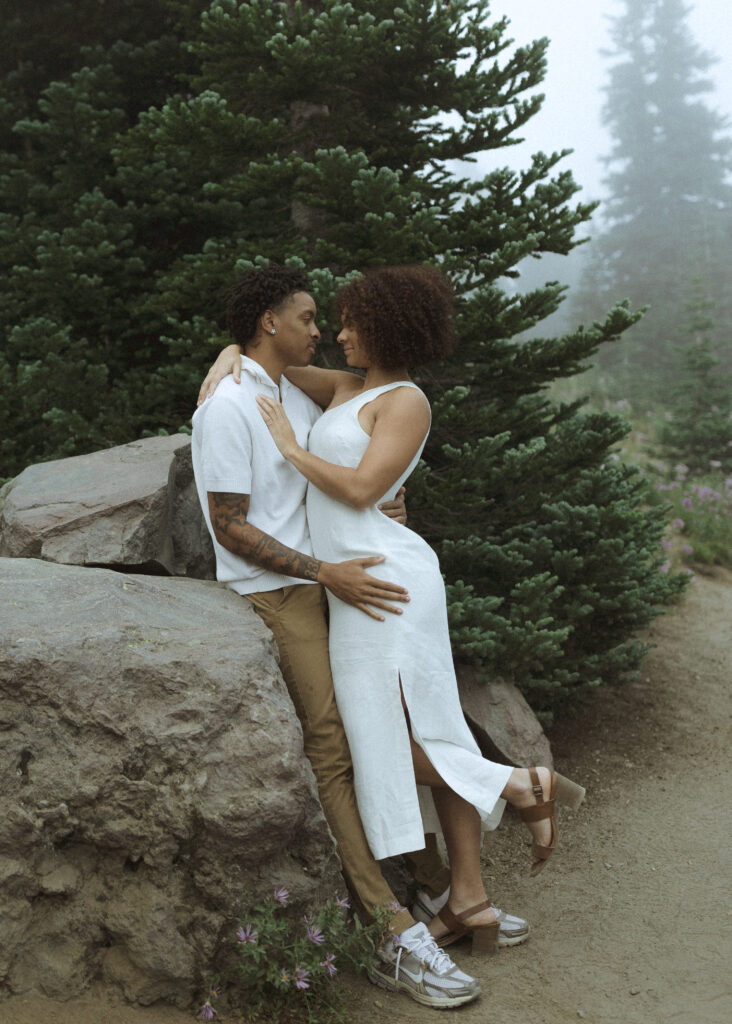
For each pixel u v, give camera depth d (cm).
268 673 247
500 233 427
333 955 246
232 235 500
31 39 551
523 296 430
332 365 450
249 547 263
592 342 437
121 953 233
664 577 518
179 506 339
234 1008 240
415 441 267
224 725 236
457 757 271
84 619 245
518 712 418
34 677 230
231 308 278
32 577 264
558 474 466
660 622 685
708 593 772
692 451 1148
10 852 228
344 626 269
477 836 283
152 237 537
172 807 230
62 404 468
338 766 269
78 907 232
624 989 268
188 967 232
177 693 236
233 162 446
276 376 282
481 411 434
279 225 492
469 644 401
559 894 337
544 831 270
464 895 284
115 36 562
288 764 235
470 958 285
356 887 266
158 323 496
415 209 458
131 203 485
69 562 294
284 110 509
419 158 470
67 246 475
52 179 540
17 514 304
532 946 296
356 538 268
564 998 263
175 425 482
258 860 235
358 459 267
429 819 294
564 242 448
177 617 258
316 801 247
